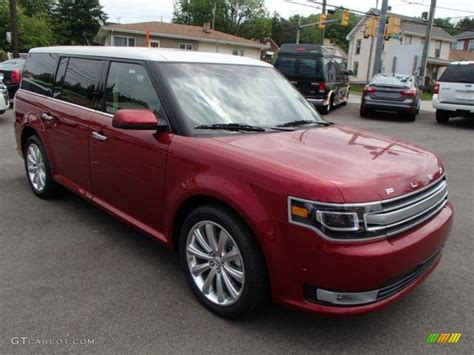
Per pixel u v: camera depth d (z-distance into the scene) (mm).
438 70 51031
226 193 2928
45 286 3510
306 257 2643
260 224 2773
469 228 5188
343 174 2756
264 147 3156
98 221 4848
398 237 2789
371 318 3271
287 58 16031
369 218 2609
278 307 3342
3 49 43062
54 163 5039
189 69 3828
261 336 3014
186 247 3393
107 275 3723
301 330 3094
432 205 3119
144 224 3832
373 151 3295
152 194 3604
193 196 3191
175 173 3334
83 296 3391
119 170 3918
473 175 7832
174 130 3414
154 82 3650
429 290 3703
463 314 3369
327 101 16188
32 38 45156
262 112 3875
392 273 2689
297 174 2719
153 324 3092
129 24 37938
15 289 3449
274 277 2803
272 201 2738
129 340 2916
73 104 4582
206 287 3270
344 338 3033
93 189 4395
